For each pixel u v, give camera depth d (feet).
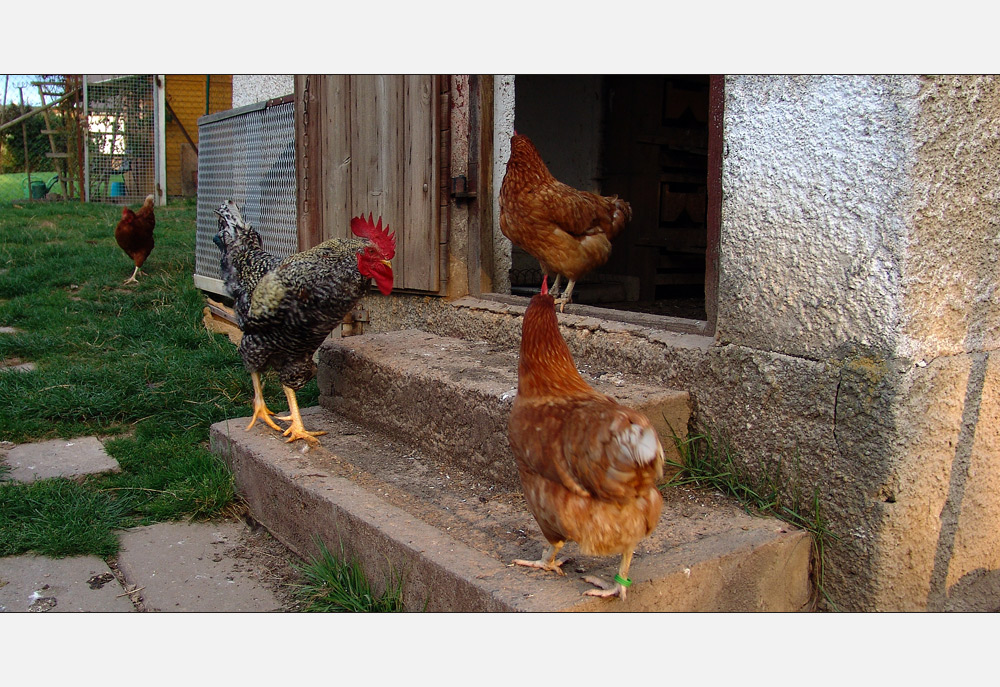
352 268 13.46
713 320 11.91
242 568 11.82
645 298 25.04
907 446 9.30
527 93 26.02
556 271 15.19
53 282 29.76
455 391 12.87
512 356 14.78
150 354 21.80
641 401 11.25
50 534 12.10
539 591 8.32
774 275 10.46
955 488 9.93
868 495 9.52
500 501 11.67
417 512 11.27
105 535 12.35
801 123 9.90
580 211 14.46
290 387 14.58
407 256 17.71
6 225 40.37
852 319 9.57
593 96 26.30
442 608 9.08
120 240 30.04
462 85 16.43
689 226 26.48
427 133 16.69
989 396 10.03
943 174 9.07
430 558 9.25
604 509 7.80
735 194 10.90
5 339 22.49
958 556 10.23
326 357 16.67
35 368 20.79
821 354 9.97
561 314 14.74
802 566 10.04
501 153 17.06
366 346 16.12
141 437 16.56
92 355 22.04
